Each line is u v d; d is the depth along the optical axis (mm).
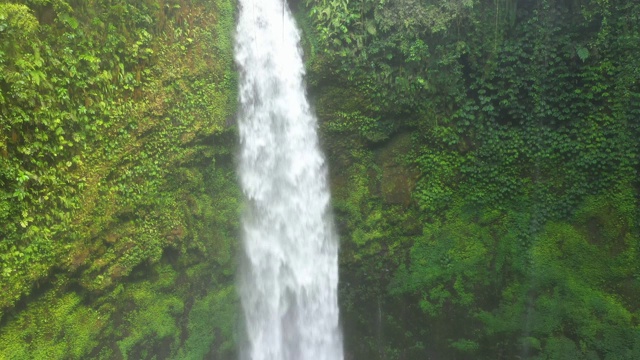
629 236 10117
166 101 9422
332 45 11398
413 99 11281
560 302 10547
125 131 8703
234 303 10945
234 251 10930
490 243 11133
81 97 7883
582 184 10469
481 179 11156
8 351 7281
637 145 9953
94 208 8203
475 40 10875
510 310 10867
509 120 10977
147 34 9008
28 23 6973
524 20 10664
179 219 9938
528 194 10898
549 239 10734
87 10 8000
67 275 7961
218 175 10797
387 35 11273
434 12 10922
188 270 10266
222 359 10719
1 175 6742
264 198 11383
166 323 9820
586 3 10180
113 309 8961
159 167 9469
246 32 11070
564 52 10391
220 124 10523
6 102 6715
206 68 10281
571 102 10477
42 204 7348
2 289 6945
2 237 6887
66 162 7688
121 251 8898
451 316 11273
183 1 9867
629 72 9938
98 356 8719
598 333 10195
